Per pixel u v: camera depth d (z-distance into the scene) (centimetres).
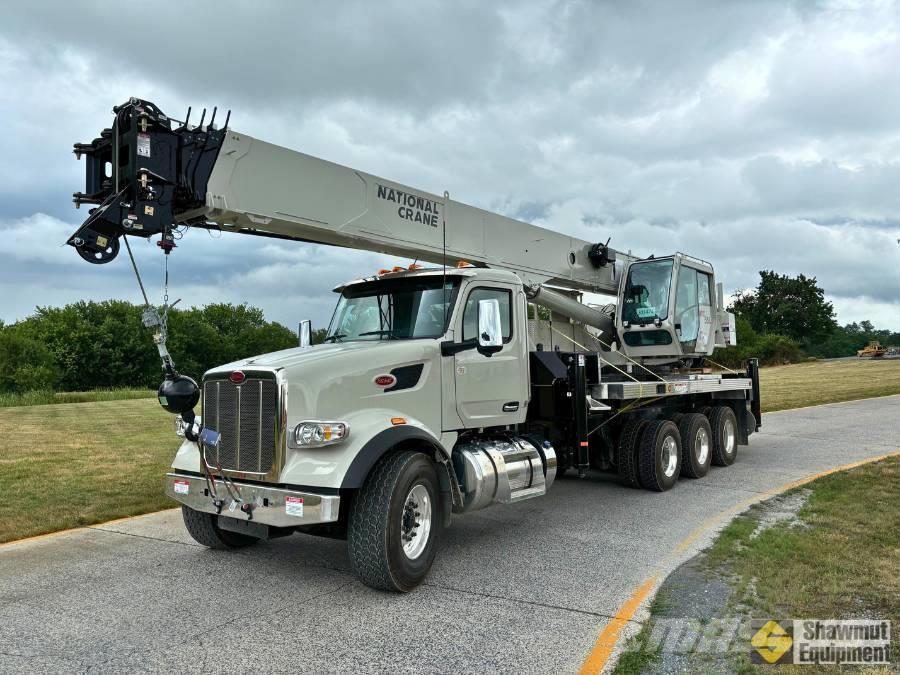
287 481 463
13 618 431
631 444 856
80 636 400
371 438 475
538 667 354
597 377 781
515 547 598
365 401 512
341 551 598
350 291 658
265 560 566
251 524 509
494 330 552
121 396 4191
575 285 973
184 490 517
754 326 10206
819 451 1166
